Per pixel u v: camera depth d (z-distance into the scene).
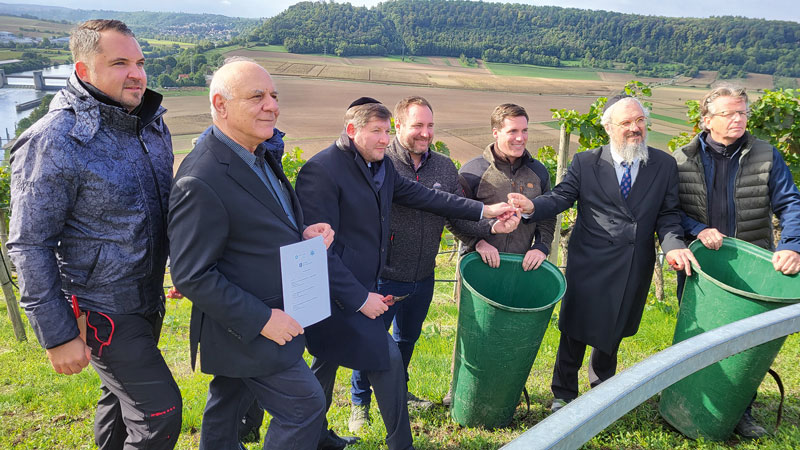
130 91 2.07
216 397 2.33
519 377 2.81
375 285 2.77
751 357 2.47
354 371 3.06
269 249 2.06
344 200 2.60
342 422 3.19
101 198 2.01
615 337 3.06
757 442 2.69
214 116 2.02
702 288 2.67
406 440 2.56
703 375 2.65
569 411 0.94
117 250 2.07
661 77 190.75
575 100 133.62
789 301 2.35
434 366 4.00
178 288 1.95
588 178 3.05
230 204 1.96
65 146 1.92
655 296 6.48
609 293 3.02
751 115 5.25
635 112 2.90
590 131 4.86
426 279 3.21
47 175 1.89
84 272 2.05
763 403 3.18
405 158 3.12
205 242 1.92
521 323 2.62
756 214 3.04
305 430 2.14
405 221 3.02
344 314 2.45
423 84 160.62
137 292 2.14
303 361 2.19
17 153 1.93
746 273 2.92
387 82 162.38
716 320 2.60
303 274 2.13
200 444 2.40
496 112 3.22
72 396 3.68
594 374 3.31
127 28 2.07
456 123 92.75
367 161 2.67
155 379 2.18
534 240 3.38
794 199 2.90
